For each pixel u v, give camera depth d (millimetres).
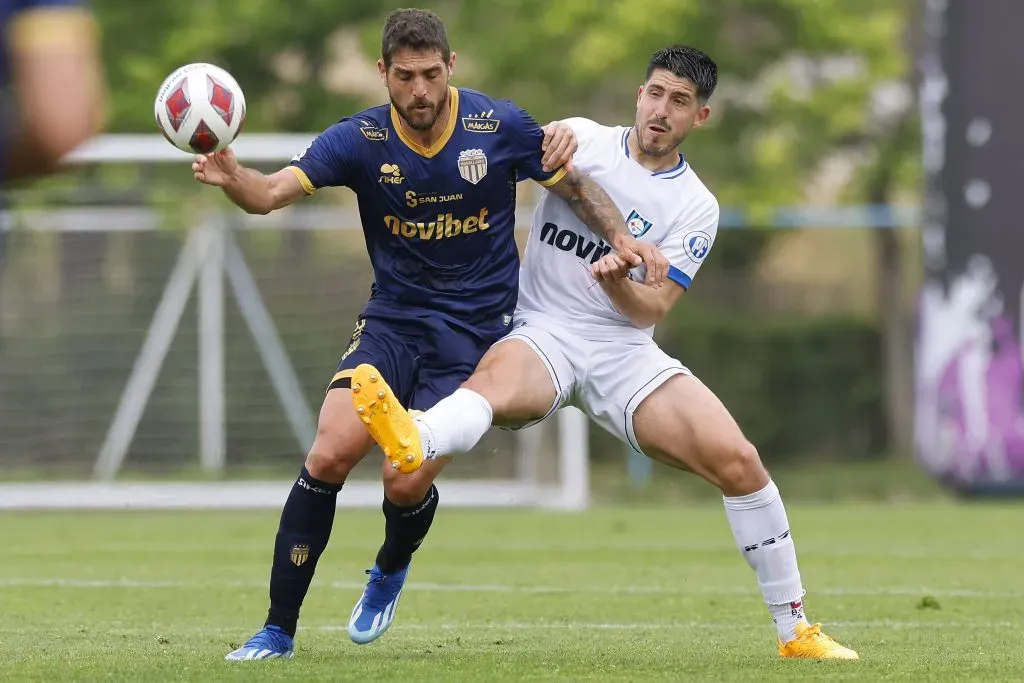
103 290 61406
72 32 13578
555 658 21344
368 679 18594
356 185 21547
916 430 60875
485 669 19812
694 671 19891
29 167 13945
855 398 75062
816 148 78438
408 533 22141
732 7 75375
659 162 23219
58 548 41625
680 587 32688
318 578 34250
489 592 31625
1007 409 57250
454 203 21547
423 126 20609
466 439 20625
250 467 61625
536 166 22125
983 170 57469
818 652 21547
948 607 29156
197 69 19844
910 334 74812
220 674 19000
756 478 21625
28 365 61250
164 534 45906
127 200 61906
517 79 76188
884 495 64500
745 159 77500
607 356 22672
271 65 81750
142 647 22500
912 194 85000
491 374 21781
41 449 61312
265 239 62906
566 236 23125
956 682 18984
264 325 61875
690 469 22141
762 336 75000
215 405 60656
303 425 62312
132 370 61562
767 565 21750
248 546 42188
